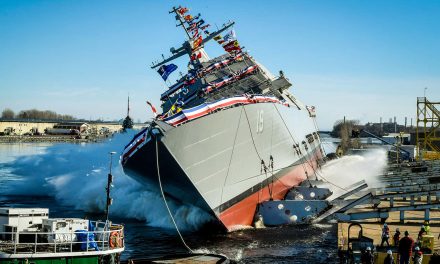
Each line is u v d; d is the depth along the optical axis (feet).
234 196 124.06
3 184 219.41
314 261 101.96
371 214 123.54
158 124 104.94
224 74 151.94
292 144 149.07
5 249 76.43
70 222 81.71
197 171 112.88
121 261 96.43
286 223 133.59
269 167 134.51
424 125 272.10
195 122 108.78
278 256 105.19
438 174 199.52
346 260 91.81
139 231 127.65
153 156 111.04
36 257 75.51
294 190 147.64
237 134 119.65
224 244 114.52
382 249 94.17
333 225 133.59
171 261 96.73
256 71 152.76
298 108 159.84
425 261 90.43
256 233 124.77
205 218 127.34
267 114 128.77
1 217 81.71
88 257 78.79
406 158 329.52
